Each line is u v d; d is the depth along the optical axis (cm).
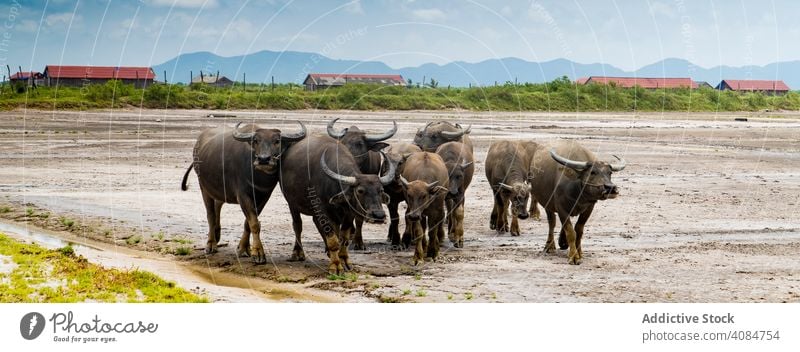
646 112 9206
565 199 1596
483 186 2723
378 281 1459
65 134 4666
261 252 1595
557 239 1867
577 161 1605
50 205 2270
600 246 1781
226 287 1423
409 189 1529
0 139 4269
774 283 1434
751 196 2541
